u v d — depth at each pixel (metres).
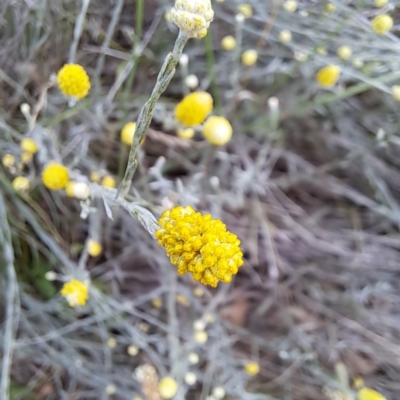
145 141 0.26
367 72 0.23
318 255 0.30
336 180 0.30
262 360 0.29
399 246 0.30
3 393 0.20
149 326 0.28
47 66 0.22
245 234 0.28
